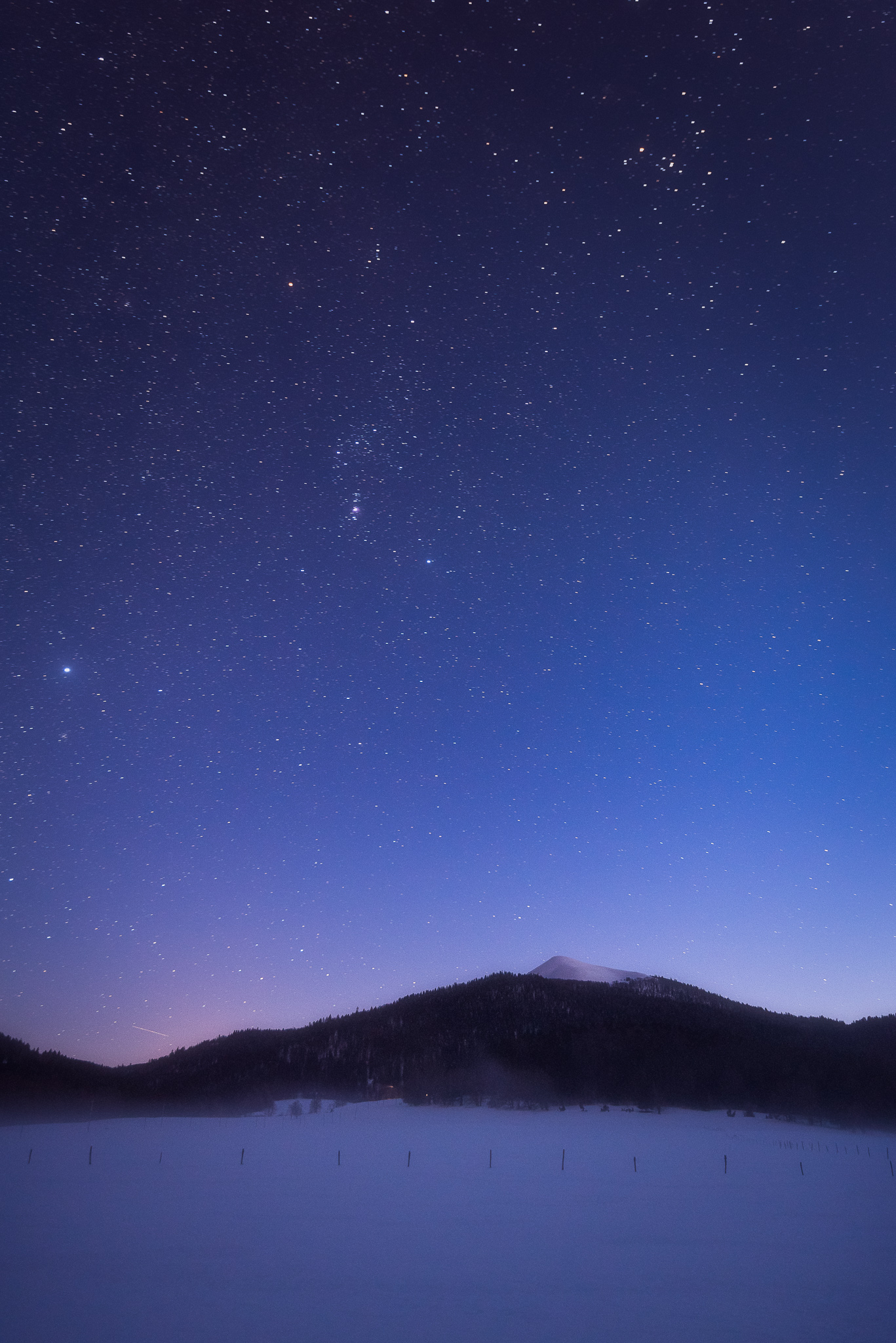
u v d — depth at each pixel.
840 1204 26.84
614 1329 12.89
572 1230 21.84
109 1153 44.75
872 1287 15.66
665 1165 38.97
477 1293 15.16
